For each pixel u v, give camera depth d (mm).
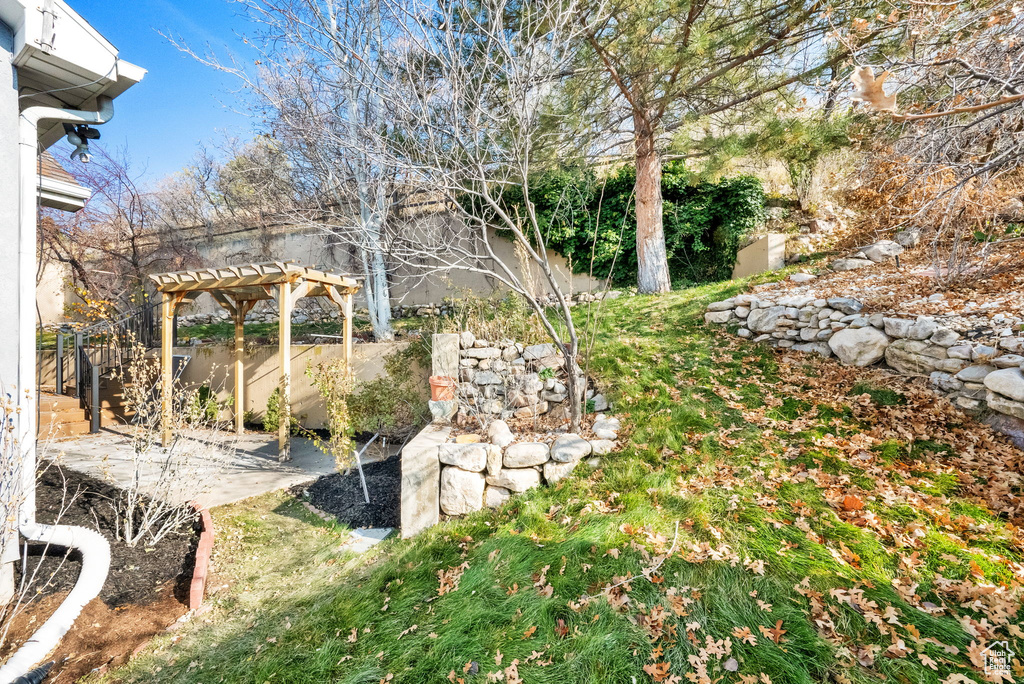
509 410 5109
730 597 2451
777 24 6754
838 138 7145
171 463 4480
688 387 4945
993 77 2174
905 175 5449
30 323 3520
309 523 4402
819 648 2127
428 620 2701
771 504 3193
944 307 4980
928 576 2537
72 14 3406
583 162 8328
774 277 7793
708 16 6418
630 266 10273
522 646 2369
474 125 4824
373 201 8641
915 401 4172
